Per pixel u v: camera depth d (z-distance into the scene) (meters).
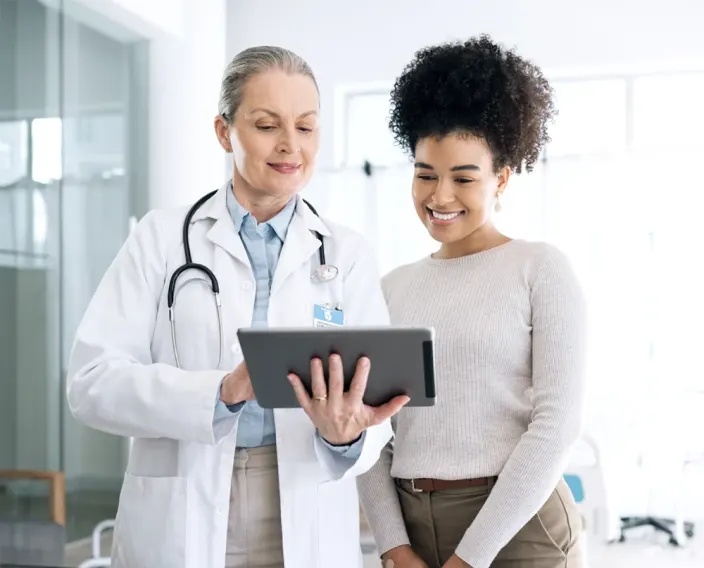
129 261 1.48
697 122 5.07
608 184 4.75
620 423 4.67
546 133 1.76
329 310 1.48
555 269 1.58
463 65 1.62
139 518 1.43
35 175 3.99
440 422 1.60
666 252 4.70
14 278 3.89
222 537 1.40
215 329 1.44
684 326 4.67
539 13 5.12
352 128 5.51
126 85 4.54
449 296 1.65
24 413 3.92
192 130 4.62
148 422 1.36
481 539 1.50
